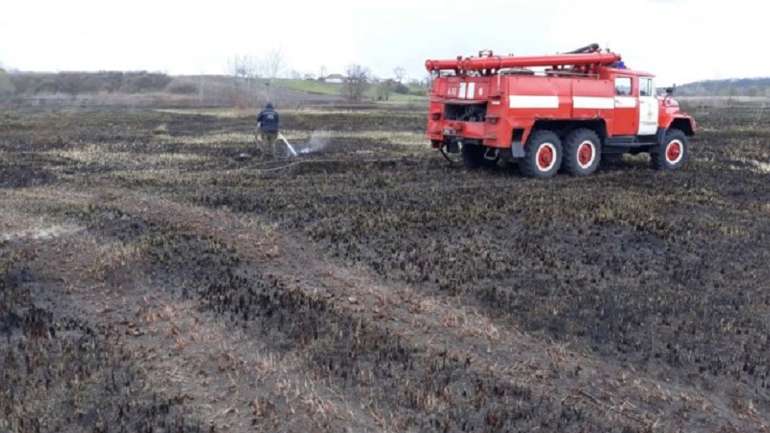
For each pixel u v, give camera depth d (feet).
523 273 22.63
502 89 36.50
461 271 22.61
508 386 15.67
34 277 21.70
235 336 17.80
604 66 39.91
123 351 16.89
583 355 17.39
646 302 20.48
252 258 23.73
